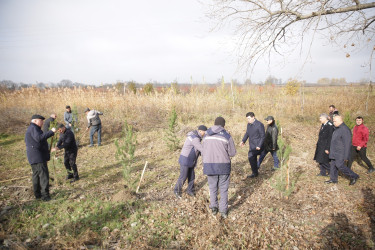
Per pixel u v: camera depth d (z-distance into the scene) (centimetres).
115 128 1147
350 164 591
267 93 2141
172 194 514
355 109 1502
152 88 2186
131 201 469
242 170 663
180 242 351
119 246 338
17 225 383
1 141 982
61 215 418
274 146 620
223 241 354
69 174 604
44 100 1530
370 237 339
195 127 1152
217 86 1850
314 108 1509
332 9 438
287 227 383
